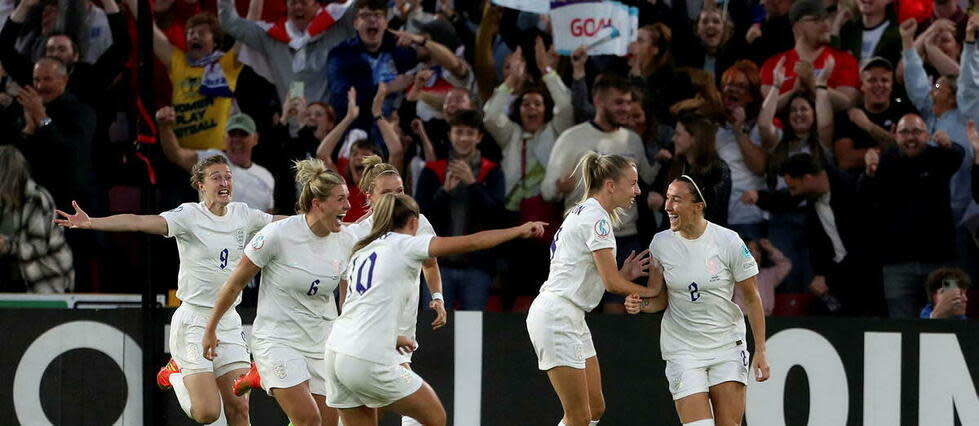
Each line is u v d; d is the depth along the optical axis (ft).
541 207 100.58
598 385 72.18
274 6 104.42
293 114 102.94
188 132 102.58
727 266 69.10
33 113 99.09
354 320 58.29
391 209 59.16
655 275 71.67
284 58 103.35
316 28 103.14
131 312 86.74
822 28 102.17
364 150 98.99
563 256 68.33
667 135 102.68
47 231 97.30
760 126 101.60
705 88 102.47
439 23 104.68
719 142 101.50
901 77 102.53
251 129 100.17
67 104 99.55
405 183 102.17
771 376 82.89
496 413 83.97
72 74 99.96
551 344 67.77
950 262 98.43
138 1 90.48
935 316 94.84
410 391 58.13
